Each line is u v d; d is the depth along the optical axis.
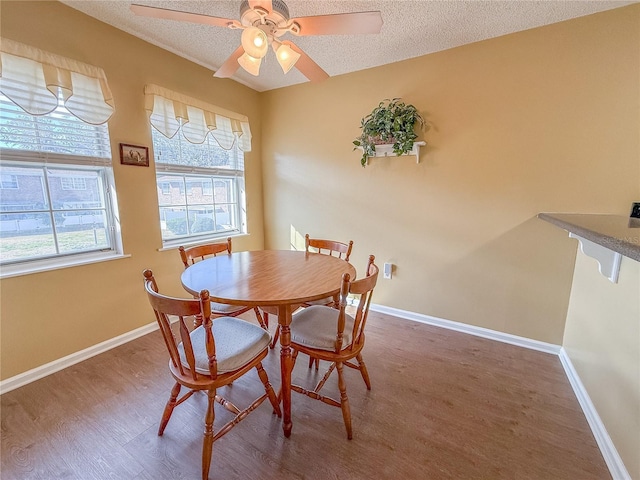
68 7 1.79
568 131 1.96
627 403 1.19
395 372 1.92
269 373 1.90
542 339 2.22
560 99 1.96
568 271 2.08
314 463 1.26
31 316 1.77
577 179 1.97
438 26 1.97
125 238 2.21
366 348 2.22
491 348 2.24
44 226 1.86
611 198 1.90
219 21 1.37
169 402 1.37
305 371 1.92
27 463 1.24
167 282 2.54
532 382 1.83
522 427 1.47
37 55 1.63
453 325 2.55
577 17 1.85
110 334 2.17
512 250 2.25
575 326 1.92
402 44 2.21
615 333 1.34
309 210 3.18
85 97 1.84
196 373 1.19
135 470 1.22
